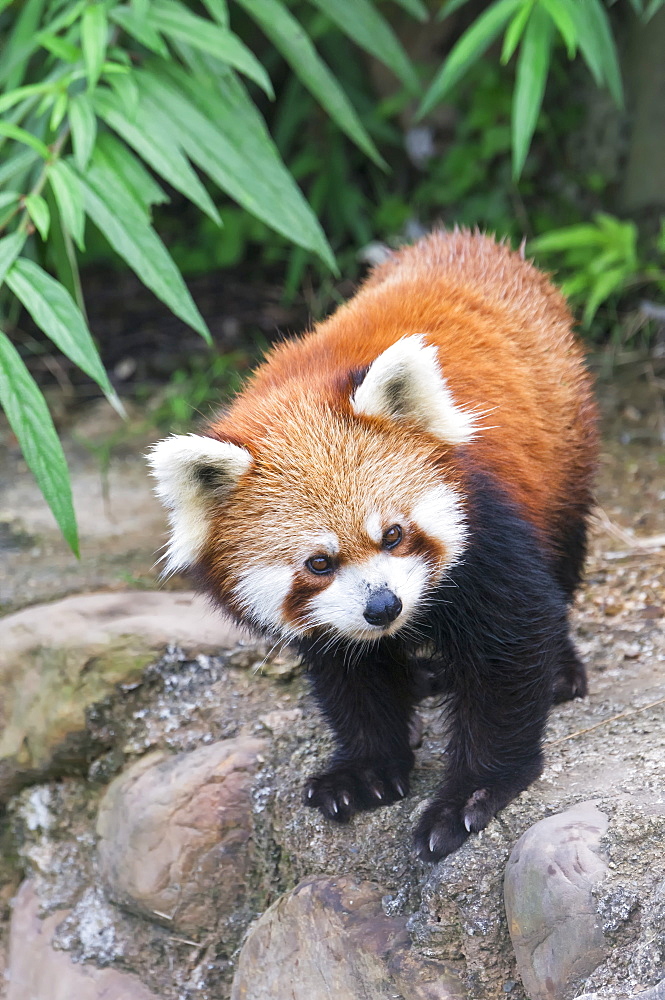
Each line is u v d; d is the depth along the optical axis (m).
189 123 4.97
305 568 3.35
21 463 7.01
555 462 4.01
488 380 3.77
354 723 3.91
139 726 4.77
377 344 3.78
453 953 3.44
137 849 4.34
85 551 5.94
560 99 7.91
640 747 3.62
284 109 8.59
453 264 4.45
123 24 5.04
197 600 5.23
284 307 8.40
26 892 4.94
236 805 4.29
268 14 5.46
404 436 3.41
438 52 8.35
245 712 4.64
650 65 7.32
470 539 3.47
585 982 2.98
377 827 3.83
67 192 4.65
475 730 3.63
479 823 3.50
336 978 3.59
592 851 3.11
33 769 5.00
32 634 5.07
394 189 8.83
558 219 7.88
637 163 7.50
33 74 7.65
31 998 4.61
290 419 3.46
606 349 7.27
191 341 8.08
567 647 4.14
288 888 4.04
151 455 3.46
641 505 5.78
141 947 4.43
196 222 9.35
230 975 4.25
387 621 3.28
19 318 8.45
